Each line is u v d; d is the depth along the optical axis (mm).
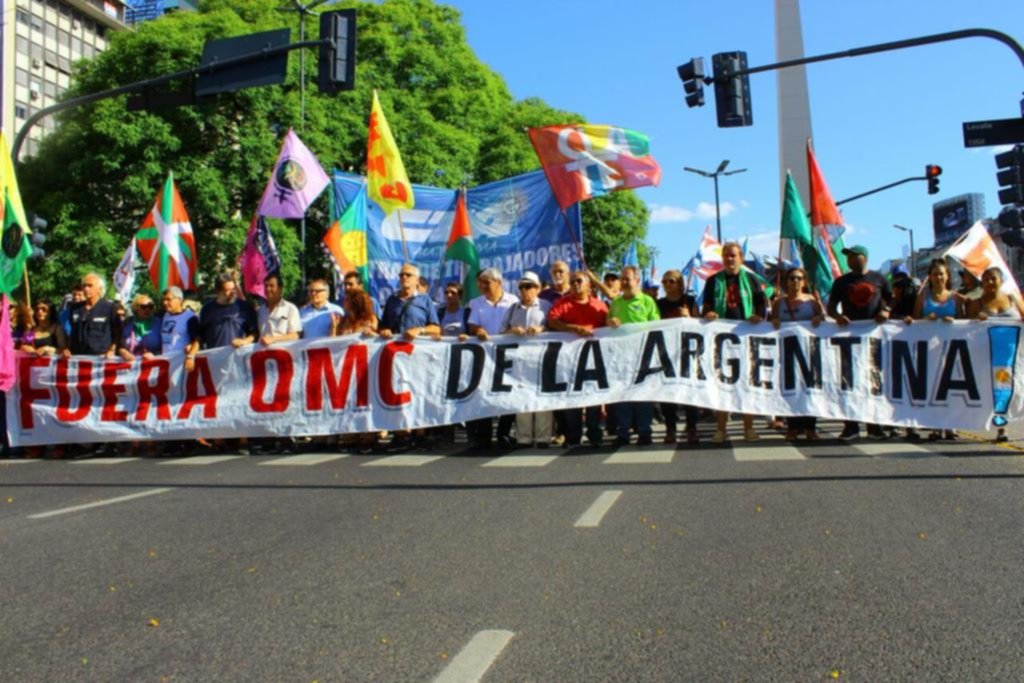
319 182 13008
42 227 15797
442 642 3410
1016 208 12398
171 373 10570
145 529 5660
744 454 8344
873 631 3398
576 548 4805
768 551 4617
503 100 40750
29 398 10805
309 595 4078
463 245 12750
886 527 5082
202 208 25203
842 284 9703
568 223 12688
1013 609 3613
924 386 9359
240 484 7523
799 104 36125
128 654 3371
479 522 5566
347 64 12312
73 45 62656
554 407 9750
